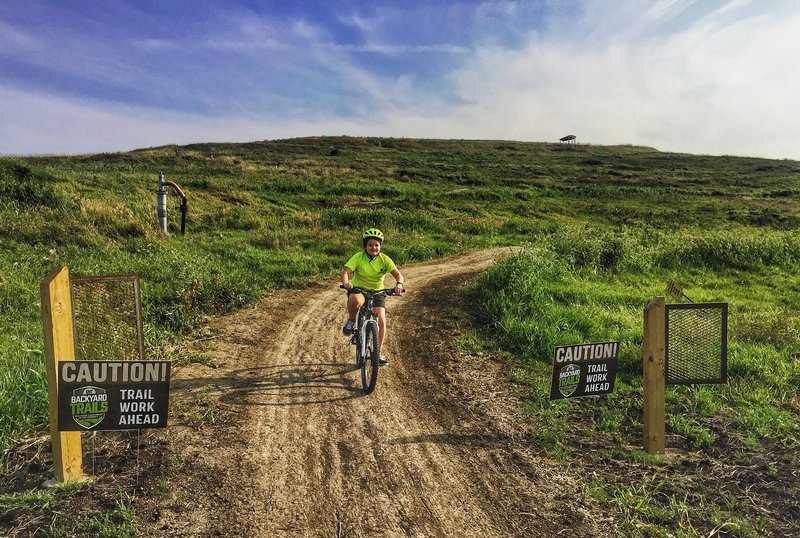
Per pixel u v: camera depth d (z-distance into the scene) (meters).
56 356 3.78
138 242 12.61
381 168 46.09
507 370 6.46
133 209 16.77
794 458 4.38
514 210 28.44
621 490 4.02
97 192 19.45
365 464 4.40
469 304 9.25
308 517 3.71
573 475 4.27
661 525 3.65
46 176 20.34
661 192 39.31
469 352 7.07
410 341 7.62
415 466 4.39
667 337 4.54
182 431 4.80
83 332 4.89
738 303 10.09
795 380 6.13
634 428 5.04
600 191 38.09
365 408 5.47
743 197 38.25
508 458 4.54
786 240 15.78
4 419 4.68
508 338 7.40
